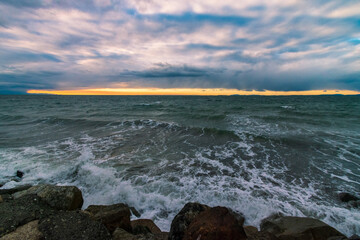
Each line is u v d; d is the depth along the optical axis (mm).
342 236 3393
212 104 37844
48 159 7949
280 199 5246
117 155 8484
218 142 10398
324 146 9344
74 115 20438
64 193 4340
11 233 2943
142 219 4422
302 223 3824
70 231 3113
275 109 25422
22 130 13250
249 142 10242
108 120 16391
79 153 8680
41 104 42156
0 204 3744
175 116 19188
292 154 8570
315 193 5570
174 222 3070
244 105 33969
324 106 30859
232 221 2629
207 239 2402
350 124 14062
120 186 5820
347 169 7078
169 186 5879
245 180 6332
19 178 6422
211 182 6172
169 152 8938
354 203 5055
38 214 3486
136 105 36531
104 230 3270
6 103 45844
